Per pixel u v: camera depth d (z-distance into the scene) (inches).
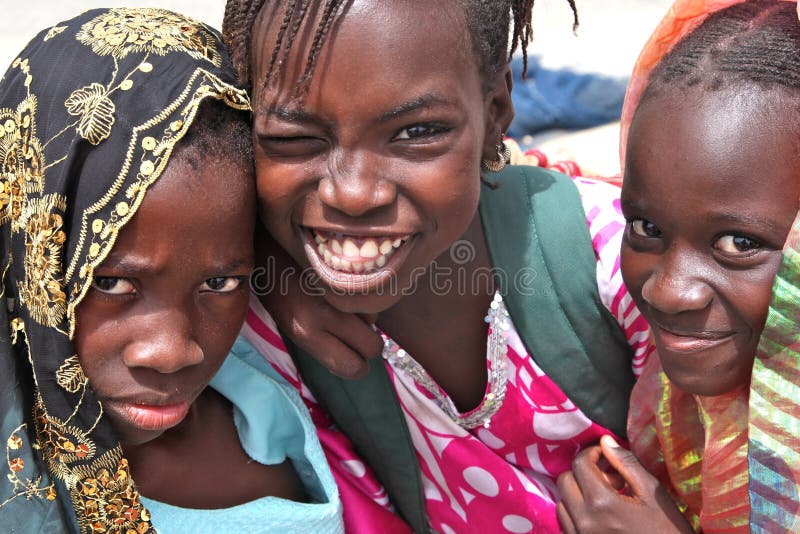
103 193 58.6
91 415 63.2
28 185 61.1
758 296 59.4
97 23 63.8
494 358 78.1
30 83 62.5
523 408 80.3
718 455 69.0
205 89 59.3
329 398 81.7
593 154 159.5
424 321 77.9
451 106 61.2
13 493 64.2
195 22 66.7
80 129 58.6
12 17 187.9
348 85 58.8
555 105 167.2
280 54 59.7
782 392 60.2
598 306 77.0
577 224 76.7
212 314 63.5
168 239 59.0
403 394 80.3
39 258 60.0
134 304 61.1
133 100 59.1
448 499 86.1
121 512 66.1
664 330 64.6
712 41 61.2
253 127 62.9
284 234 66.8
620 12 190.5
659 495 76.2
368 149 61.2
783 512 62.5
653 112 61.6
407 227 63.7
